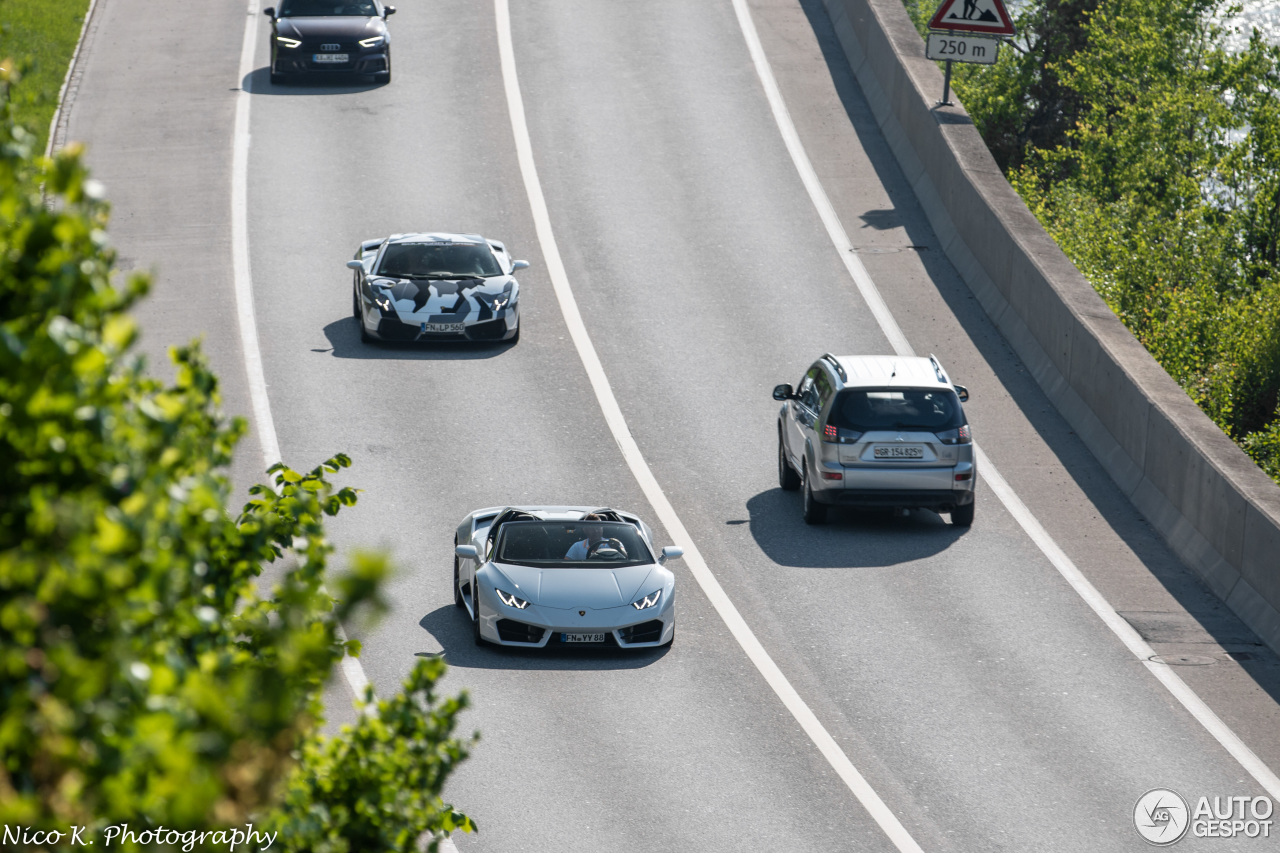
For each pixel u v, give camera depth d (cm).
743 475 5906
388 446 5941
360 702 1544
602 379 6775
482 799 3375
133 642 961
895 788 3522
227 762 810
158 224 8275
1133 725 3947
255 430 6022
